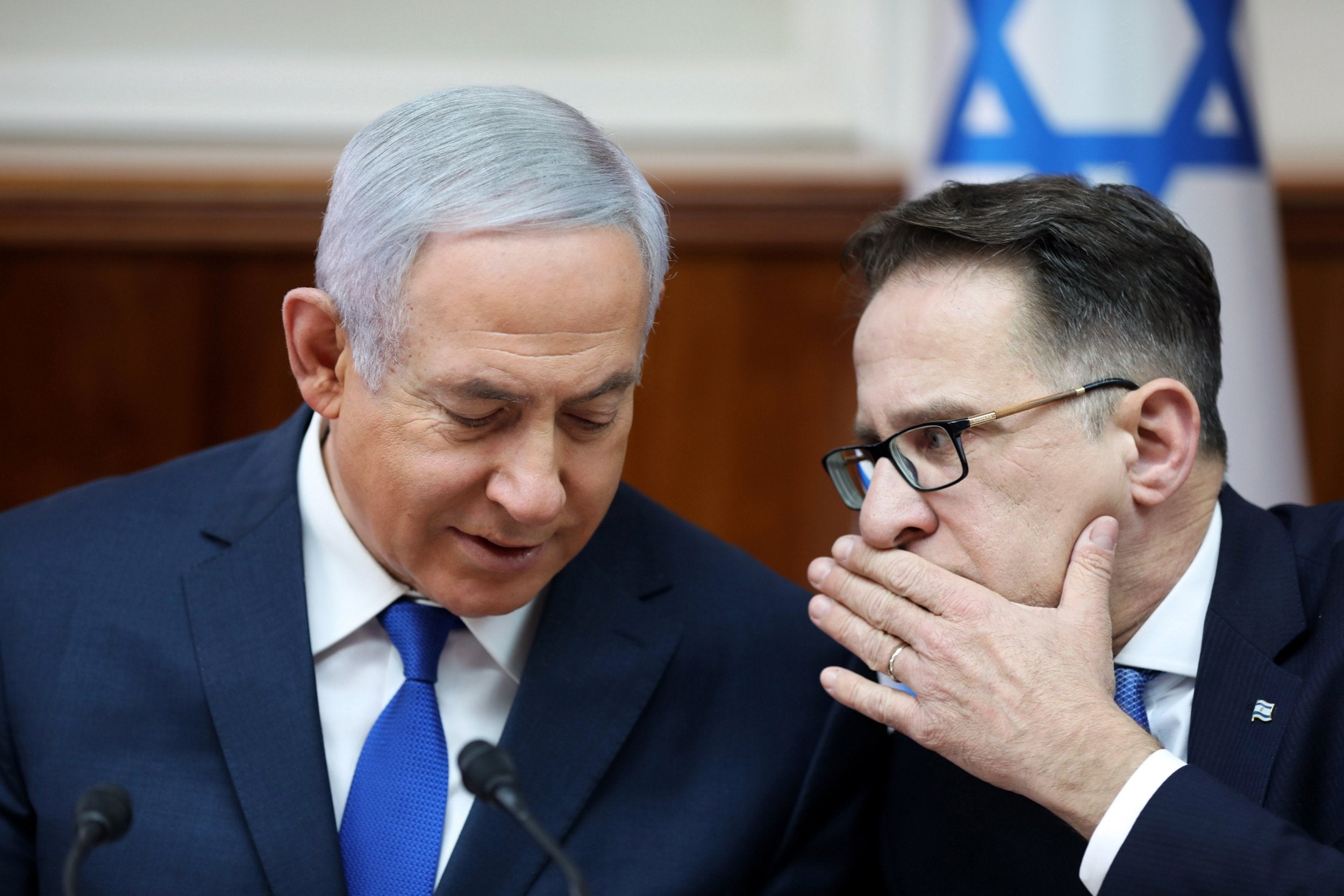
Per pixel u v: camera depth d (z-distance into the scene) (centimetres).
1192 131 396
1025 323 229
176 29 502
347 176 210
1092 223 234
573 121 209
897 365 235
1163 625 246
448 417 203
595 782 236
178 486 257
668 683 248
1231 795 211
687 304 497
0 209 484
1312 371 489
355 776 230
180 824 222
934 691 226
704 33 507
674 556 263
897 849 261
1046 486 229
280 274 496
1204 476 244
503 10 504
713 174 491
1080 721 218
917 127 500
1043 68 400
